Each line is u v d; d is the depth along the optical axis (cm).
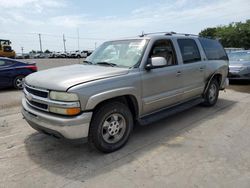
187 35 536
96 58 453
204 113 554
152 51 413
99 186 273
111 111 346
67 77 332
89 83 317
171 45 464
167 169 307
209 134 425
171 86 449
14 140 407
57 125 307
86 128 315
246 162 322
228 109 589
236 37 5378
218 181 279
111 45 459
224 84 659
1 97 779
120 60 410
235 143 384
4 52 3105
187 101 523
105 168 313
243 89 866
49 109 319
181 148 369
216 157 337
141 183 278
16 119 526
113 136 360
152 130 448
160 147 373
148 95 402
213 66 583
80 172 304
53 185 277
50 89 317
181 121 498
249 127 458
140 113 396
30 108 352
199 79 537
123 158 339
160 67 425
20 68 945
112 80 341
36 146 382
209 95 594
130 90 362
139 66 387
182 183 276
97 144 338
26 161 334
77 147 376
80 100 305
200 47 552
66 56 5366
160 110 445
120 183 279
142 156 344
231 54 1085
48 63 2772
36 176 296
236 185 271
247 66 931
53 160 336
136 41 429
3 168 315
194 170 304
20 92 879
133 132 438
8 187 273
